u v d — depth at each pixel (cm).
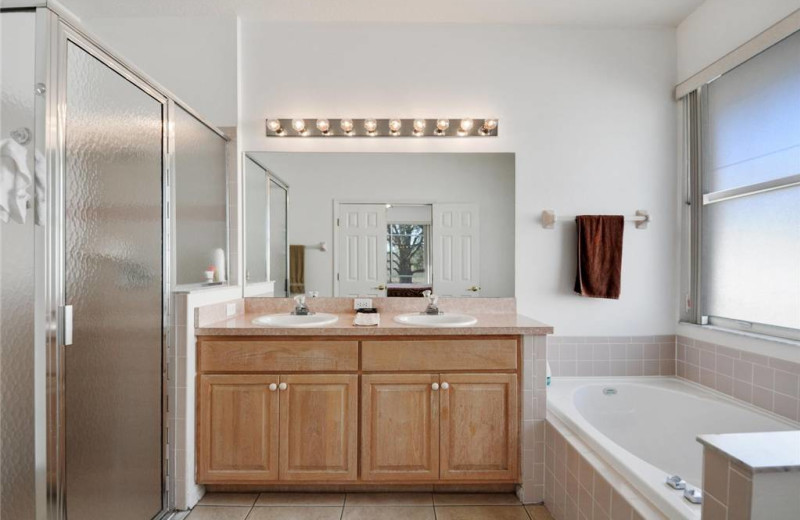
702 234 235
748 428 193
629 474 136
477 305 251
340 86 251
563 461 171
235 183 247
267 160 251
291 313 238
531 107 252
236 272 247
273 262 251
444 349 189
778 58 188
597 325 253
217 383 188
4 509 127
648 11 238
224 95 247
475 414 189
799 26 175
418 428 189
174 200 189
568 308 253
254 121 251
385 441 188
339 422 188
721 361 218
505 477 189
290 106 251
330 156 253
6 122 125
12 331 126
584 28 253
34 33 123
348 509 185
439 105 252
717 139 225
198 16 246
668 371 252
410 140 253
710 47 225
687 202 246
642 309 254
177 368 183
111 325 150
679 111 252
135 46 246
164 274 181
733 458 85
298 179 252
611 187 253
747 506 81
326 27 251
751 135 203
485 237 252
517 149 252
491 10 238
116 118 152
